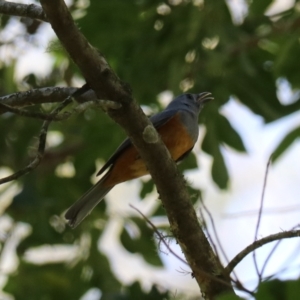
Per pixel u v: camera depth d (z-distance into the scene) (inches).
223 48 449.4
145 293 451.8
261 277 236.2
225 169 470.0
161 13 470.0
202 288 269.9
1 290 472.1
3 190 483.5
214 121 473.1
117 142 479.8
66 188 493.0
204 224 262.7
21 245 477.7
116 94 255.3
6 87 476.7
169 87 449.1
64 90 288.5
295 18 451.2
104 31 471.8
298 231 246.7
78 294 472.4
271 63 478.6
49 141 534.3
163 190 272.5
